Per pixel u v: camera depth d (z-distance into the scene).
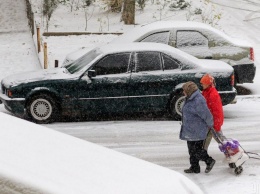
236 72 32.41
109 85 27.19
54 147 4.72
